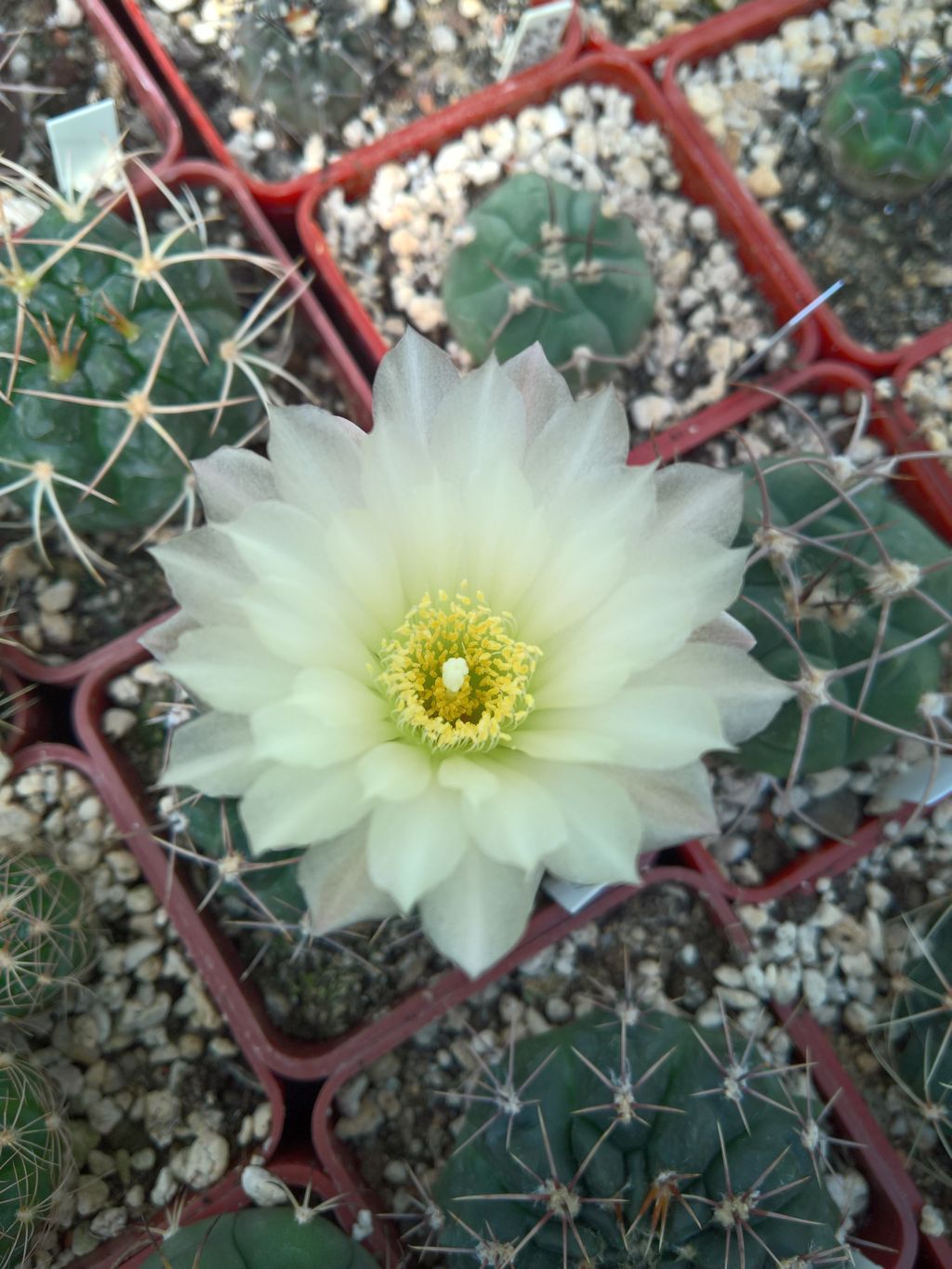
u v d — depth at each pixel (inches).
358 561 3.5
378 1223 4.6
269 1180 4.5
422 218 6.3
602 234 5.6
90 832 5.1
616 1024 4.4
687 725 3.3
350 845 3.4
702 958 5.2
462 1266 4.2
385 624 3.9
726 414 5.9
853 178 6.6
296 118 6.3
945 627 4.4
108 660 5.2
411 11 6.7
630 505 3.5
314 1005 5.0
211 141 6.0
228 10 6.5
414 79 6.7
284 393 6.0
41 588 5.5
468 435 3.6
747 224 6.2
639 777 3.6
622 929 5.3
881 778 5.5
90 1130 4.9
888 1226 4.8
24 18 6.3
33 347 4.6
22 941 4.3
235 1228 4.3
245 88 6.3
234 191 5.8
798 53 6.8
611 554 3.5
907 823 5.1
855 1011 5.3
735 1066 4.1
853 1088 4.9
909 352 6.0
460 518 3.7
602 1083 4.1
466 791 3.3
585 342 5.5
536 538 3.6
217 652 3.4
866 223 6.7
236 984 4.8
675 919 5.3
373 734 3.7
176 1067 5.0
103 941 5.1
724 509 3.7
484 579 3.9
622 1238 3.8
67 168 5.8
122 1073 5.0
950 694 5.2
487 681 3.9
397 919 5.0
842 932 5.4
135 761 5.2
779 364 6.2
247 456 3.7
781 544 4.3
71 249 4.7
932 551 4.8
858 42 6.9
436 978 4.8
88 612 5.5
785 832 5.5
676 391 6.2
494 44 6.7
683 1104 4.0
